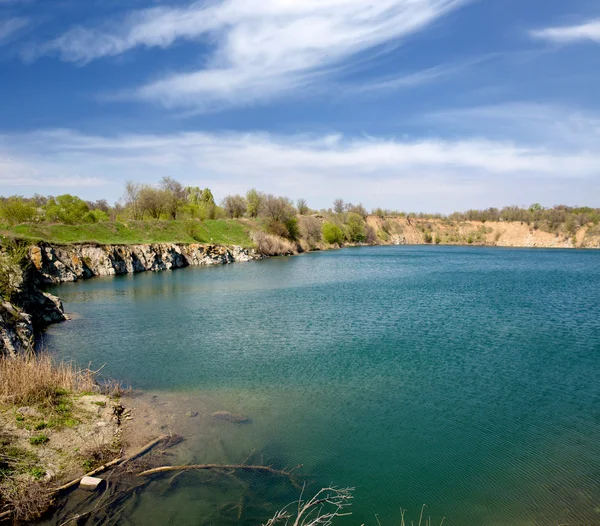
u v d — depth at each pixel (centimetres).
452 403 1528
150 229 7544
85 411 1302
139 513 899
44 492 929
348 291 4306
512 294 4109
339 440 1253
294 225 10750
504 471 1105
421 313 3142
